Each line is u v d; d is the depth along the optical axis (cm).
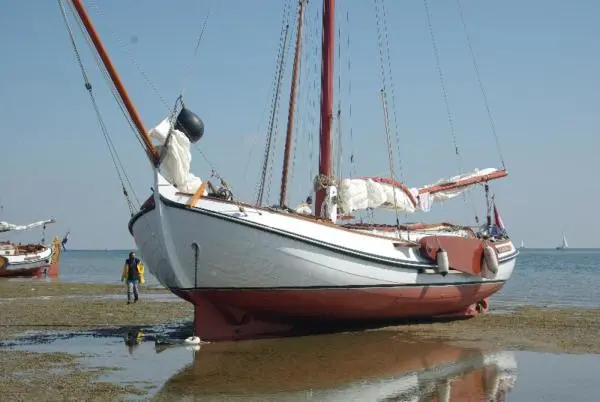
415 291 1794
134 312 2331
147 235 1555
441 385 1091
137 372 1193
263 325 1669
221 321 1608
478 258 2000
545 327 1855
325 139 1912
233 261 1490
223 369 1224
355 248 1622
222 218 1456
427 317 1967
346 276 1612
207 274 1504
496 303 2830
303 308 1620
